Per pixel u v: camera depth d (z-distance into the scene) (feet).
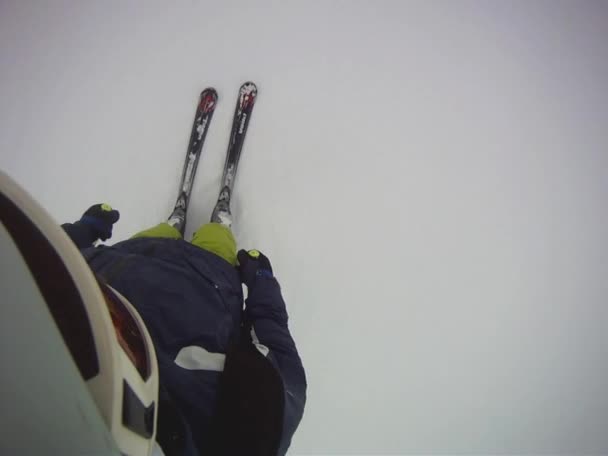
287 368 2.29
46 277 0.90
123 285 2.06
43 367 0.80
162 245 2.70
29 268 0.85
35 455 0.80
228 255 3.31
